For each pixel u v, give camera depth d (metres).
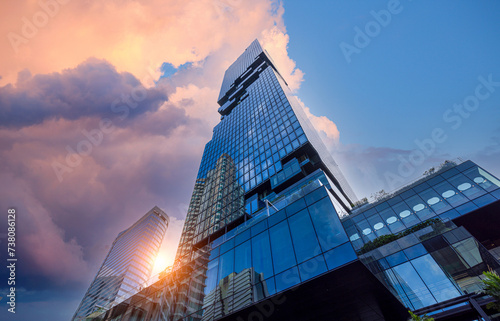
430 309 16.34
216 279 22.05
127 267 126.94
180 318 21.83
